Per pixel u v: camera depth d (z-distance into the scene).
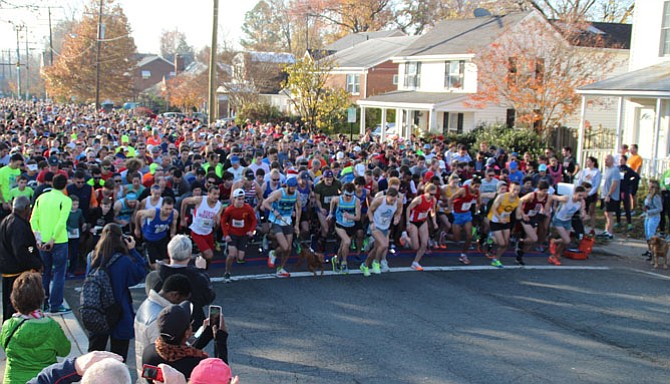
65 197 9.02
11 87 112.31
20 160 12.15
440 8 72.44
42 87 111.38
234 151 15.85
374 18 74.44
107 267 6.09
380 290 10.91
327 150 19.66
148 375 4.22
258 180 13.36
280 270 11.61
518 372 7.52
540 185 13.49
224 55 56.81
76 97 66.00
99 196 11.99
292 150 19.08
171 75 96.00
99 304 5.98
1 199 11.81
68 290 10.35
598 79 29.92
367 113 45.91
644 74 22.64
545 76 28.50
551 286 11.57
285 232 11.36
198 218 10.83
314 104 38.12
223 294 10.40
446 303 10.27
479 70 30.59
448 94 36.00
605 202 16.03
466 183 13.16
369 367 7.52
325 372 7.35
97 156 16.41
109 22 63.50
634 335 9.00
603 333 9.05
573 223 14.46
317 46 67.44
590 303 10.53
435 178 13.91
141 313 5.18
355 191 12.01
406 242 12.83
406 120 39.31
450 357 7.93
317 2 75.38
